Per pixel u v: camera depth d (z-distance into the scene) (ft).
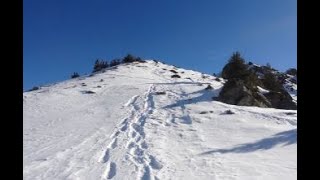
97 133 67.41
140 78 152.87
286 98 99.66
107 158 48.65
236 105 90.22
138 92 120.67
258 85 112.47
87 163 45.83
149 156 48.62
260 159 46.06
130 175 39.96
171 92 115.03
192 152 50.85
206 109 85.05
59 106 105.40
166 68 187.42
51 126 78.38
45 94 125.59
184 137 61.52
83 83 144.05
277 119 72.69
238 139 58.59
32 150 55.88
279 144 53.57
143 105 98.27
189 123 73.15
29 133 71.36
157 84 135.54
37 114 95.50
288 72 206.69
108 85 136.36
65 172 41.75
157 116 82.28
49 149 55.72
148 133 65.10
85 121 81.82
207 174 39.83
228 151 50.85
